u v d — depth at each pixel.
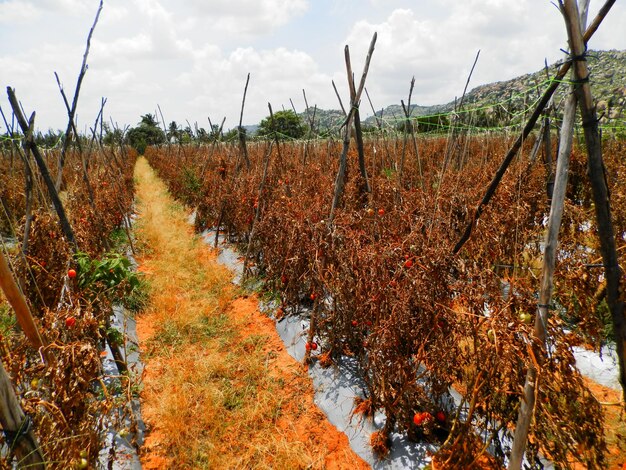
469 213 4.10
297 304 4.65
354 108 3.64
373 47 3.52
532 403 1.90
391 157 7.75
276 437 3.06
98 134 10.02
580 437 1.91
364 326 3.42
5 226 6.79
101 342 3.28
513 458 2.03
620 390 3.13
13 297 1.85
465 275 2.41
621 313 1.95
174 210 11.72
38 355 2.27
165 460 2.88
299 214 4.62
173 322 4.79
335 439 3.05
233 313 5.13
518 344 1.87
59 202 3.04
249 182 7.04
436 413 2.68
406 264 2.59
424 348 2.52
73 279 2.93
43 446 1.79
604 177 1.79
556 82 1.93
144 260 7.35
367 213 4.02
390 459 2.68
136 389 3.35
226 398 3.45
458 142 6.66
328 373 3.64
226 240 7.84
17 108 2.80
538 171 4.82
